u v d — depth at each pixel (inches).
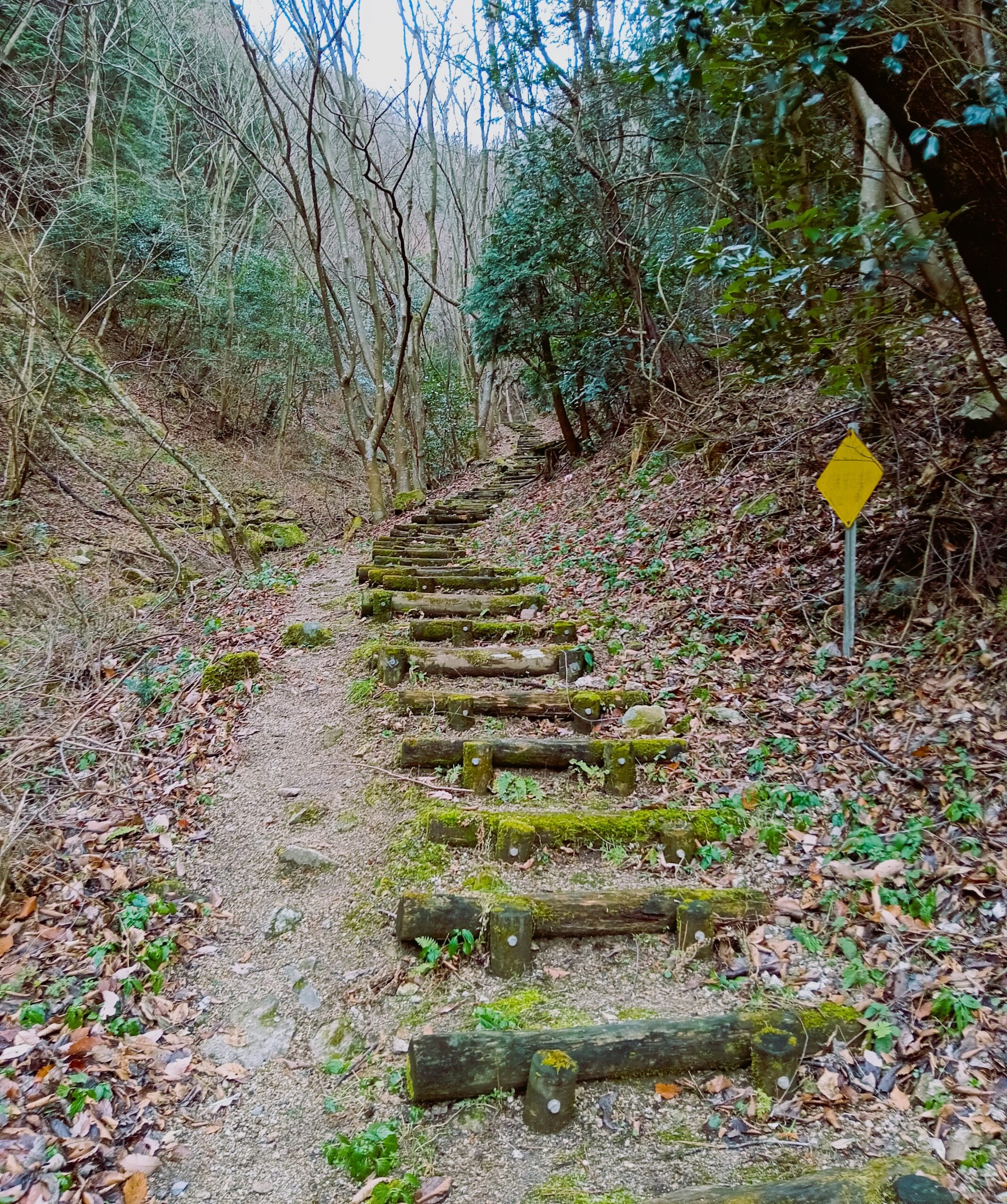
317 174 673.0
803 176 165.0
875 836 115.3
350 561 326.0
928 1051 85.3
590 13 341.1
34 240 378.9
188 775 150.6
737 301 143.9
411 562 294.8
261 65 634.8
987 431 171.8
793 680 155.9
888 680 143.7
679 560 222.5
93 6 447.8
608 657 184.7
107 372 377.4
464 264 762.8
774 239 153.8
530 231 398.9
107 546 327.0
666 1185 74.4
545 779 141.2
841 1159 75.8
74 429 421.4
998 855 105.3
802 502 213.5
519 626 198.7
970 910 100.5
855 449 149.3
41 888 116.0
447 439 660.1
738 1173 75.2
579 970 102.3
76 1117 82.5
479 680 177.9
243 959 108.3
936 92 112.6
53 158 427.2
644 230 359.6
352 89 455.5
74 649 203.6
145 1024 96.3
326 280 400.8
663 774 138.9
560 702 161.2
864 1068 84.9
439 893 113.3
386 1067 90.0
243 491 510.9
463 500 443.8
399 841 126.6
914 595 155.9
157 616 250.8
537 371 463.8
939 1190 68.8
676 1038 87.0
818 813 124.0
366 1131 81.4
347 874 121.9
